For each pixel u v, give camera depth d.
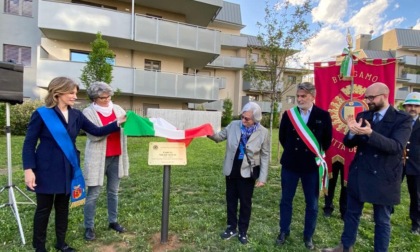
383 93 2.74
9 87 3.34
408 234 3.73
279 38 8.09
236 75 28.42
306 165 3.12
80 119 2.92
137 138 11.97
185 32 14.80
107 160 3.30
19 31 15.19
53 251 2.92
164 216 3.18
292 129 3.23
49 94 2.71
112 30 13.17
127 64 15.30
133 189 5.28
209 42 15.52
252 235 3.49
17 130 12.33
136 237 3.33
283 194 3.33
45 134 2.66
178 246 3.17
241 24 27.41
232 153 3.21
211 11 16.02
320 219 4.09
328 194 4.24
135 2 14.79
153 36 13.99
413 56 32.94
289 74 8.84
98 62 10.67
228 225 3.43
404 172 3.82
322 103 4.33
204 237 3.37
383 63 4.04
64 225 2.94
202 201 4.73
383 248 2.77
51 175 2.65
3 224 3.51
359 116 2.98
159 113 13.84
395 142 2.57
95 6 13.93
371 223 4.04
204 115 14.65
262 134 3.16
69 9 12.47
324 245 3.35
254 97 28.77
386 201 2.68
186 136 3.06
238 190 3.29
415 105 3.76
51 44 13.89
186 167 7.37
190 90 15.57
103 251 3.03
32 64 15.48
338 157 4.09
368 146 2.79
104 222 3.67
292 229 3.75
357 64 4.17
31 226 3.50
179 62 16.86
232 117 25.25
